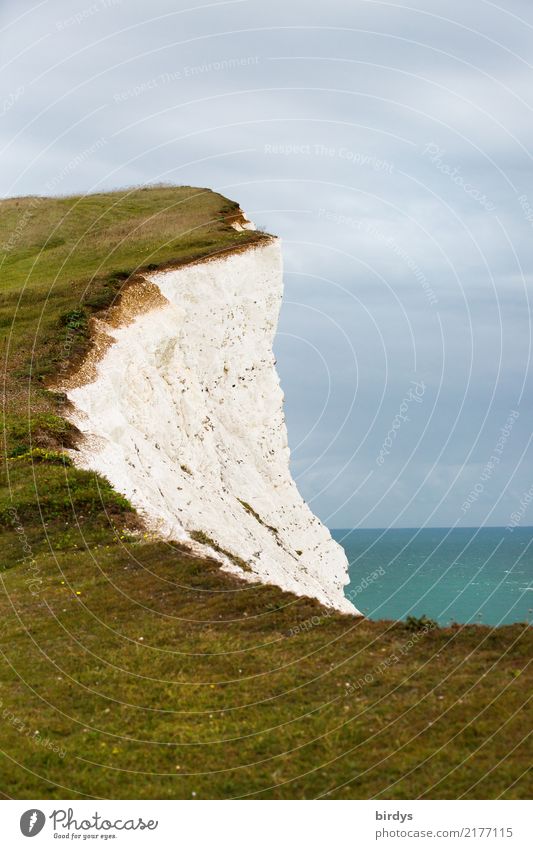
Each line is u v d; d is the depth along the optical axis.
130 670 19.45
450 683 17.58
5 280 56.12
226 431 52.69
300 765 15.50
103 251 59.25
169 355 48.25
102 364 42.22
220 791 15.06
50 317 45.66
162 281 51.59
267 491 53.75
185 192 76.88
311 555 54.53
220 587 24.23
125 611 22.73
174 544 27.58
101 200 74.75
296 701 17.67
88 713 17.72
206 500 42.81
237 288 55.16
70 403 38.28
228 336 53.84
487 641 19.42
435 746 15.56
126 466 36.06
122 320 46.47
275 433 56.69
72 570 25.53
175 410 46.78
